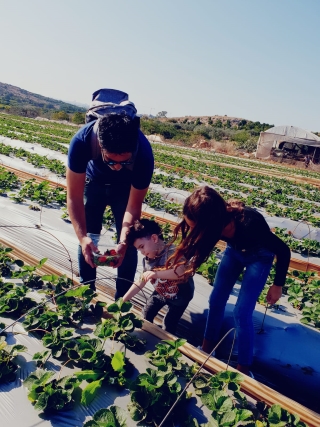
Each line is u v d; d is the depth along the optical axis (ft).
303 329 13.52
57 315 10.53
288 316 14.46
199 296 15.01
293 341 12.82
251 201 37.35
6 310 10.89
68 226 20.84
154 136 181.27
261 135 150.92
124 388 8.75
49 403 7.89
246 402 8.59
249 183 53.47
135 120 9.46
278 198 41.96
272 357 12.19
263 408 8.59
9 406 7.91
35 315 10.69
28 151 52.29
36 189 26.12
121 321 10.41
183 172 52.75
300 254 23.36
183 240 9.21
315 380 11.52
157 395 8.05
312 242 23.98
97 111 11.08
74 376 8.70
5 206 22.95
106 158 9.60
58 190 28.14
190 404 8.55
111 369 9.09
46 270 14.25
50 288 12.73
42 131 99.81
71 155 10.69
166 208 28.30
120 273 13.11
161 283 11.50
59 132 103.76
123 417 7.52
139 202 11.87
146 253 11.38
